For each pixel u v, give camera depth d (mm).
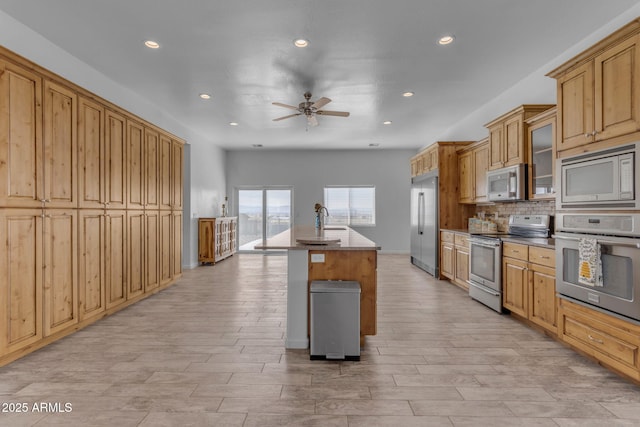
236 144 8172
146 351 2789
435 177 5793
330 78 4109
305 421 1870
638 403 2047
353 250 2846
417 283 5391
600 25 2975
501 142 4270
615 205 2268
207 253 7074
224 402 2049
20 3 2625
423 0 2609
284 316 3719
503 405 2027
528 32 3084
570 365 2549
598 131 2406
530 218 4094
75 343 2945
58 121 2963
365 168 8891
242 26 2959
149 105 5039
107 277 3635
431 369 2490
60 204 2984
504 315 3770
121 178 3867
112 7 2682
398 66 3781
